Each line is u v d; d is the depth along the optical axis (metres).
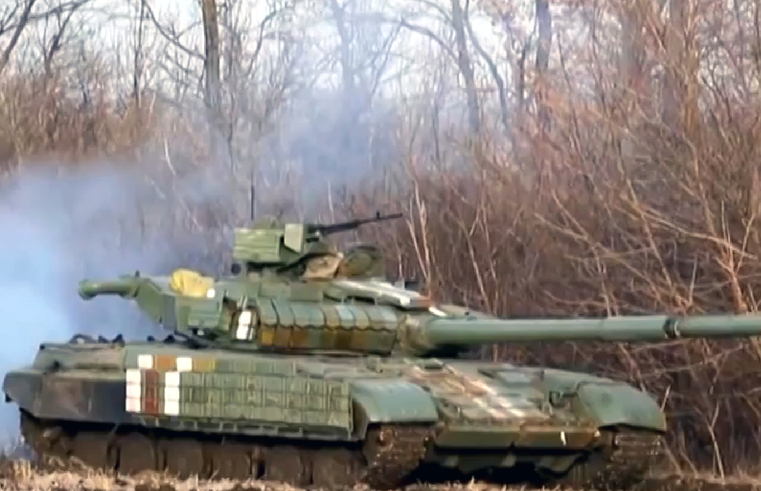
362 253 42.50
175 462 40.34
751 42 50.22
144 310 42.44
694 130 48.53
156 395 38.97
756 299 47.34
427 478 39.59
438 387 38.25
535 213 50.56
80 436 41.91
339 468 37.81
